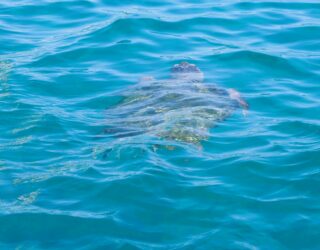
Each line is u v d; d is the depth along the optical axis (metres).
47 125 13.65
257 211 10.86
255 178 11.85
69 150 12.70
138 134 13.07
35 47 17.98
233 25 19.48
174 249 9.79
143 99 14.62
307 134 13.52
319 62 17.02
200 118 13.62
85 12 20.45
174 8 20.78
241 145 12.99
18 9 20.69
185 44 18.23
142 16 19.89
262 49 17.75
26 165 12.16
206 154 12.60
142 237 10.15
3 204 10.99
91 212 10.81
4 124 13.66
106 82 15.95
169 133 13.01
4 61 17.05
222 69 16.75
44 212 10.77
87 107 14.66
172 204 11.01
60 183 11.59
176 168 12.04
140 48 17.97
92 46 18.05
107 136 13.16
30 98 14.95
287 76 16.41
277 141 13.19
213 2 21.38
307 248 10.00
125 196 11.23
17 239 10.16
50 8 20.78
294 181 11.75
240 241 10.04
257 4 21.09
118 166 12.08
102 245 9.93
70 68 16.75
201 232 10.27
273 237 10.20
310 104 14.86
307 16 20.03
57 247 9.92
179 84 15.50
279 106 14.77
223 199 11.16
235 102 14.70
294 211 10.87
